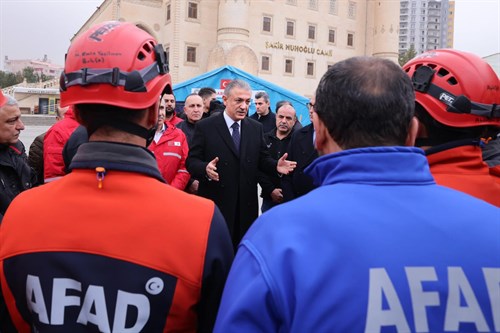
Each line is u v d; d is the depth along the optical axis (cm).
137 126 133
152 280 119
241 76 1248
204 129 433
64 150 323
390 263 95
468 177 164
